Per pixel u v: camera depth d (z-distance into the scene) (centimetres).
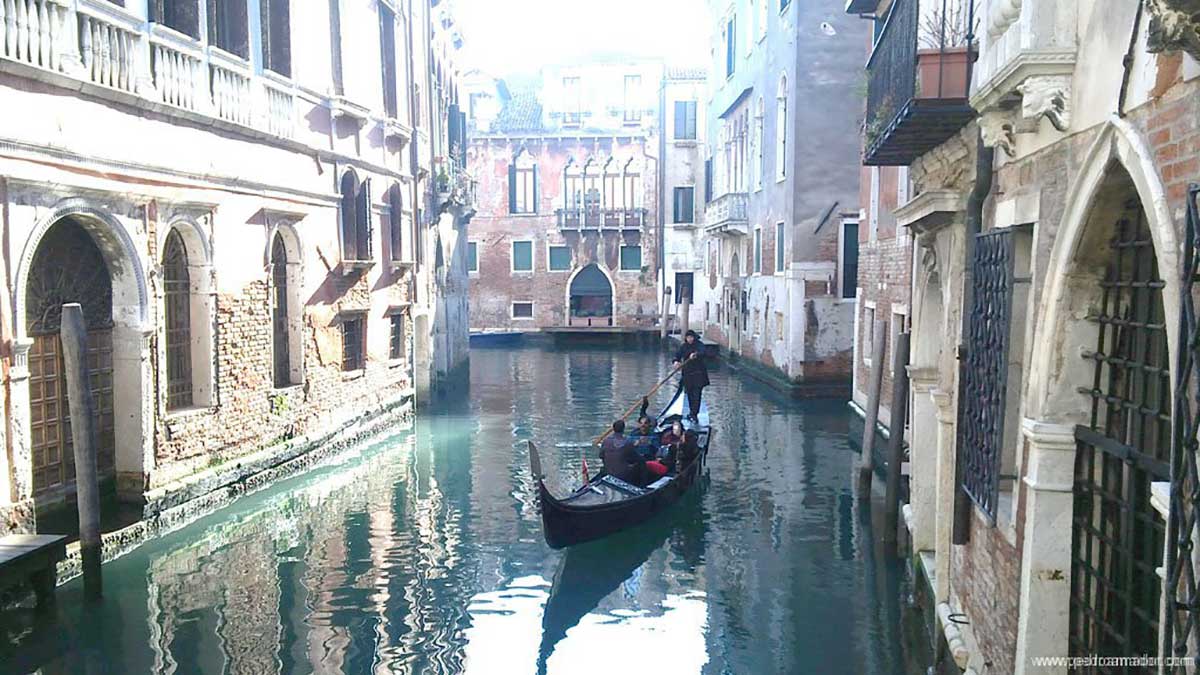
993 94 472
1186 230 278
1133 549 391
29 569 726
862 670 705
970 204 588
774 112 2152
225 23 1131
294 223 1283
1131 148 339
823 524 1080
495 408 1958
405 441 1584
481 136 3672
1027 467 461
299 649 733
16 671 676
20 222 782
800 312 1967
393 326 1750
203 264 1063
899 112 629
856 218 1941
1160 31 278
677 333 3494
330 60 1416
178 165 1002
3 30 745
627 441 1157
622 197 3691
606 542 1020
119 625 755
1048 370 437
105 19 872
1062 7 409
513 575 918
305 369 1327
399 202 1728
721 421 1748
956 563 649
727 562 955
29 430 797
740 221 2519
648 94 3666
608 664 722
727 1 2756
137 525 922
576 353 3238
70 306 746
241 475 1133
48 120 806
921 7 729
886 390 1333
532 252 3719
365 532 1048
